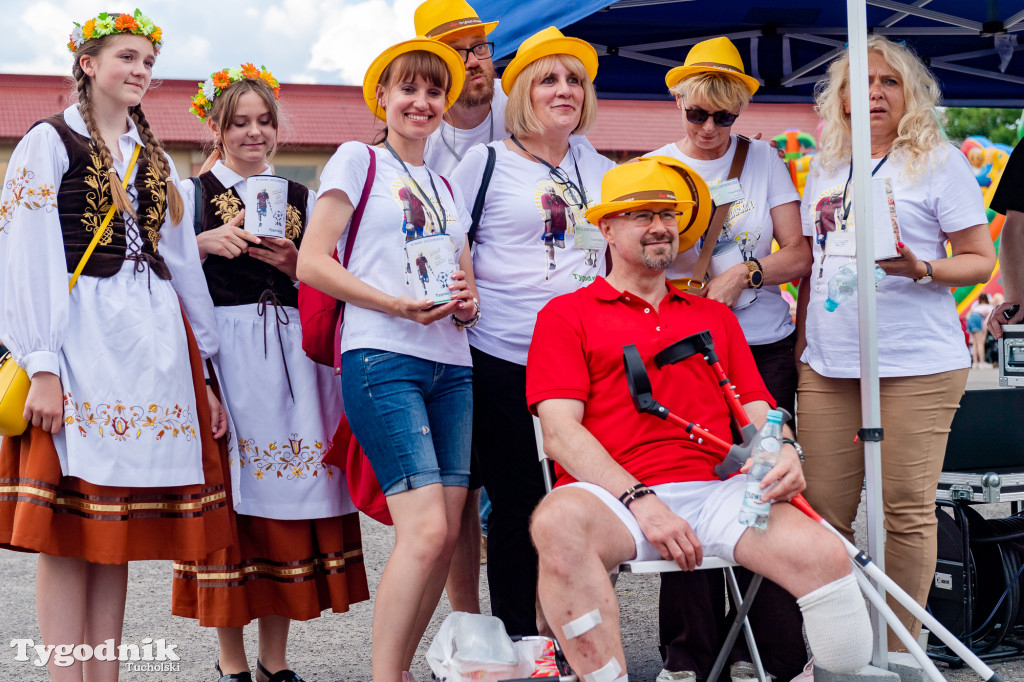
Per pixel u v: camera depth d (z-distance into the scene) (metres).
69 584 3.01
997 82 6.02
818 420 3.61
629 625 4.34
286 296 3.59
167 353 3.09
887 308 3.48
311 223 3.14
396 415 3.07
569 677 2.70
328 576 3.55
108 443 2.94
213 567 3.44
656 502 2.79
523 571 3.57
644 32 5.11
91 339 2.97
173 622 4.54
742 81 3.66
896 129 3.61
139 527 3.06
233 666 3.54
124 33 3.13
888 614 2.84
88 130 3.09
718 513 2.88
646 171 3.12
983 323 20.72
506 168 3.56
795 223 3.80
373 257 3.15
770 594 3.45
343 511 3.58
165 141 18.92
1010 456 4.21
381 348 3.08
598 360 3.06
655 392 3.05
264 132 3.68
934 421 3.47
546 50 3.52
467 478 3.29
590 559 2.68
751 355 3.24
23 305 2.89
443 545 3.05
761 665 3.18
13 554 6.06
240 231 3.47
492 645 3.00
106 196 3.06
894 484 3.49
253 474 3.49
